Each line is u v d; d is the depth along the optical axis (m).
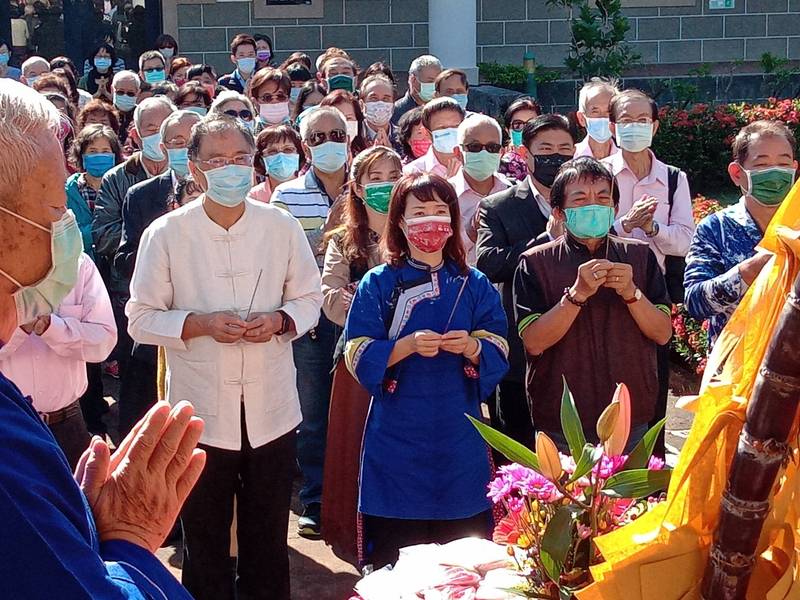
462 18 14.52
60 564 1.42
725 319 3.98
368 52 15.42
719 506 1.78
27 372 3.79
